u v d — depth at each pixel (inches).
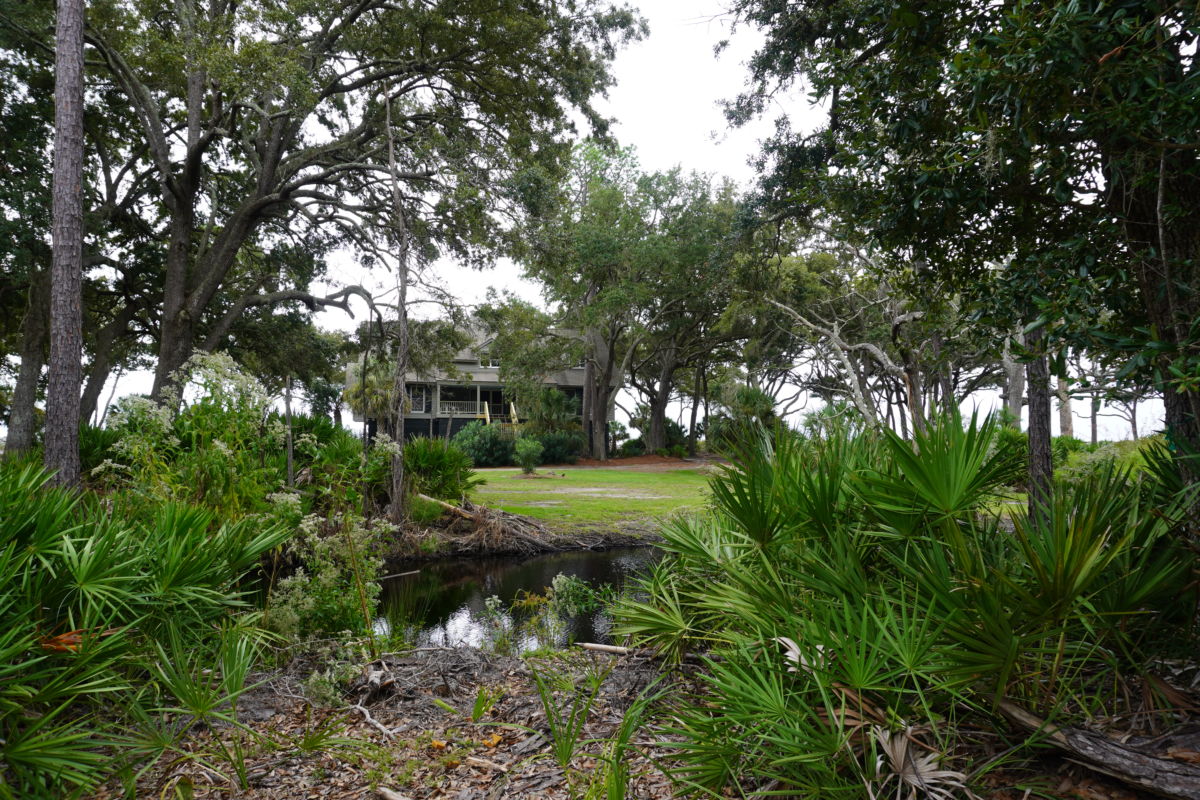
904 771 90.1
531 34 700.7
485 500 687.1
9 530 130.0
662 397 1733.5
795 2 367.6
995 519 123.6
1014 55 109.1
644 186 1385.3
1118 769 84.7
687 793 102.7
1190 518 105.5
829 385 1454.2
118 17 745.0
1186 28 97.4
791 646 105.0
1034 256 132.6
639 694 153.3
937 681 97.6
